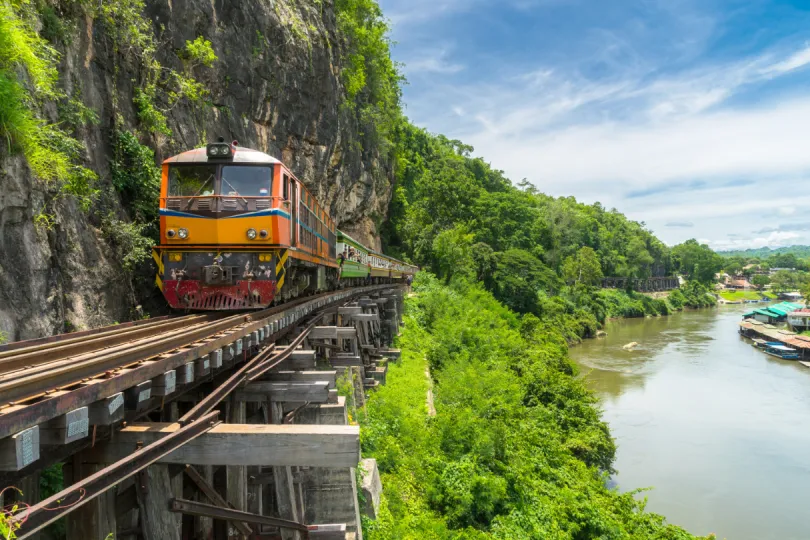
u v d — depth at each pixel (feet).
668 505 81.66
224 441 18.31
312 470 37.19
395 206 211.00
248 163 38.91
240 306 37.24
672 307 367.66
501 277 217.97
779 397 133.08
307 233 49.80
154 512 18.08
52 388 13.98
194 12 63.05
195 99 59.26
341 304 65.82
